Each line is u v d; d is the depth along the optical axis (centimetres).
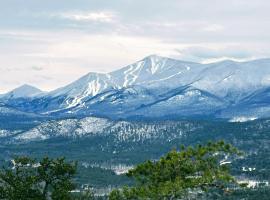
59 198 7900
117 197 6756
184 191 6394
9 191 7881
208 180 6262
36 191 8025
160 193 6303
